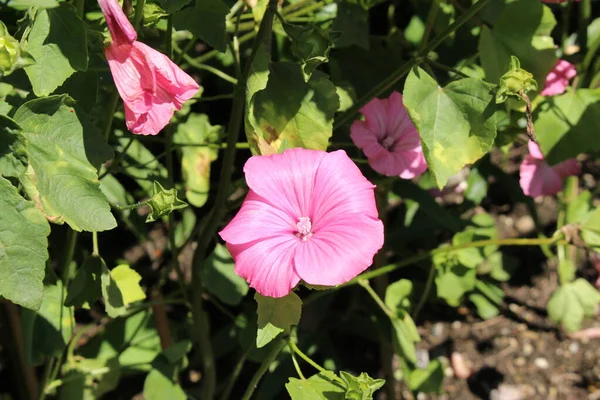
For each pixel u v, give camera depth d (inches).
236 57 29.8
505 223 43.6
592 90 33.1
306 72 26.5
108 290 29.7
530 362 40.9
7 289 24.8
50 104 24.8
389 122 31.8
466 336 41.4
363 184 27.5
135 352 35.4
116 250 39.9
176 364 32.5
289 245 26.9
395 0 39.9
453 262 34.9
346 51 35.8
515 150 43.8
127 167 32.8
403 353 33.6
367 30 33.7
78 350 35.9
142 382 38.6
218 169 39.5
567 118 32.9
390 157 31.8
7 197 24.6
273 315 27.0
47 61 24.8
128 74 24.9
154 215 26.6
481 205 44.0
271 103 28.6
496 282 41.1
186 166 34.5
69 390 34.0
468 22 35.3
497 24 30.9
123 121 33.1
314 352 38.7
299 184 27.5
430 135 28.0
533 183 37.0
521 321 41.8
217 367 38.9
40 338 30.7
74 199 25.2
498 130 34.5
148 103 25.0
